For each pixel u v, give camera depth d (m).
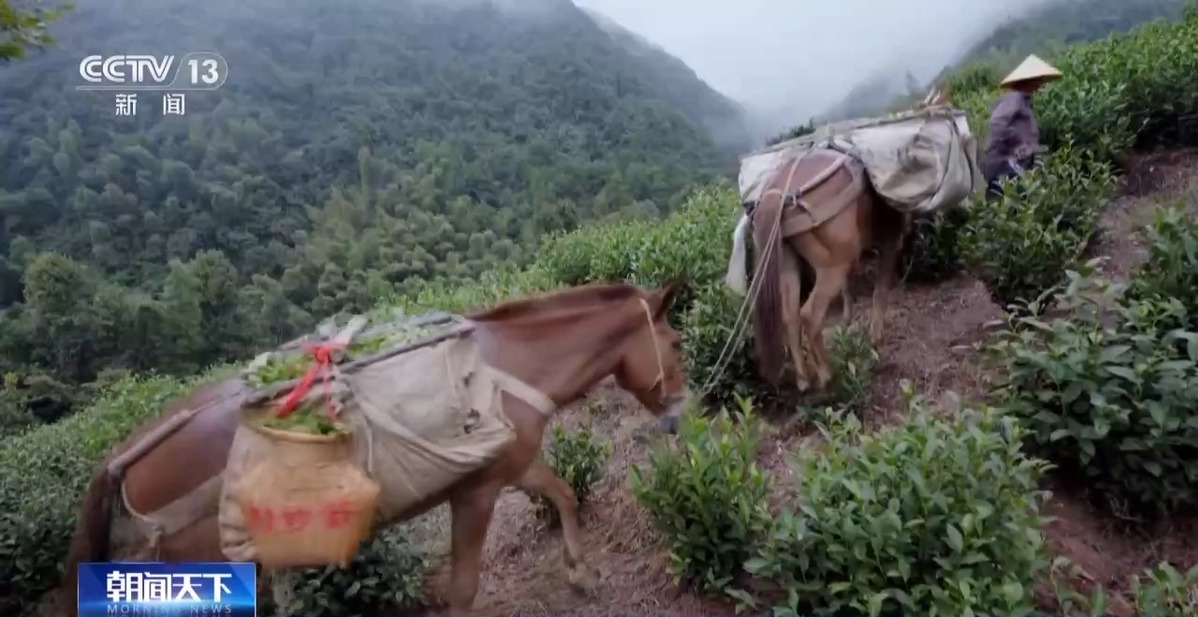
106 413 12.97
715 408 5.78
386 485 3.19
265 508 2.92
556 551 4.76
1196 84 8.16
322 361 3.18
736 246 5.35
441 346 3.40
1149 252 5.21
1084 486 4.26
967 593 3.00
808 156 5.22
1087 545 4.00
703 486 3.85
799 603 3.55
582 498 5.03
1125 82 8.52
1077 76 9.10
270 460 2.96
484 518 3.59
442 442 3.25
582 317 3.80
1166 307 4.27
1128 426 3.94
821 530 3.43
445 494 3.44
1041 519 3.37
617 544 4.66
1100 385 4.01
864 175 5.21
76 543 3.12
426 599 4.43
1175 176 7.88
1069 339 4.12
